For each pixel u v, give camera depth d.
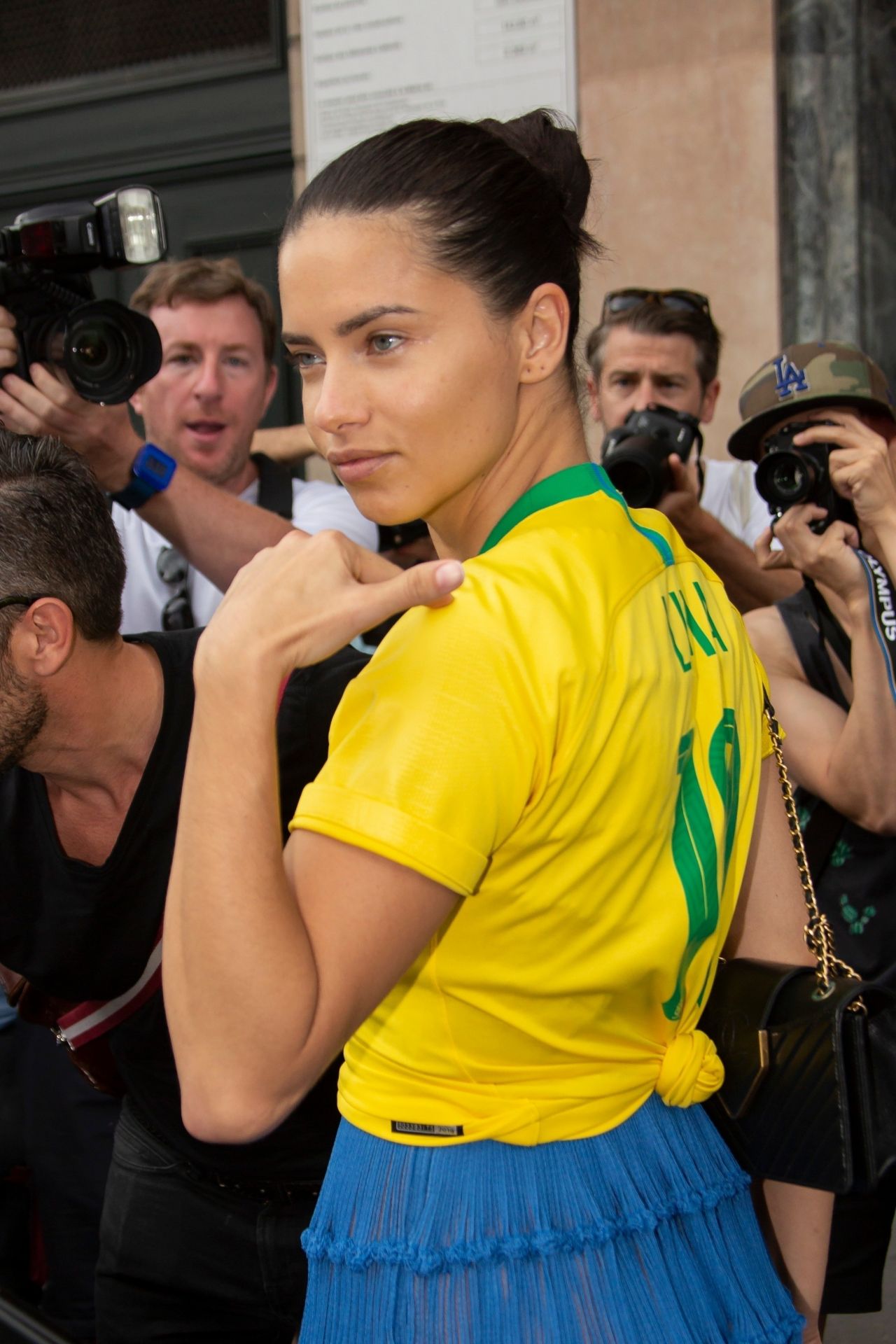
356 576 0.87
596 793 0.86
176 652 1.43
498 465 0.98
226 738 0.82
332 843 0.82
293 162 4.20
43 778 1.40
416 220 0.89
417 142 0.92
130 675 1.38
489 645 0.84
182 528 1.96
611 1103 0.96
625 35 3.47
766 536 2.08
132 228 1.74
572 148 1.10
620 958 0.92
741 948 1.17
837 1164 1.03
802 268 3.49
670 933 0.94
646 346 2.83
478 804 0.81
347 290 0.89
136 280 4.43
